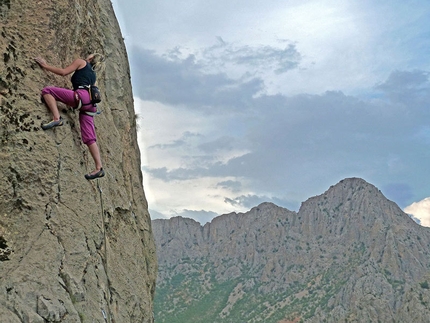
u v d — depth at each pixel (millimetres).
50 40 10117
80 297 9062
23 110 9258
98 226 10555
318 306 113250
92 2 13641
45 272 8648
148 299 13000
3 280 8133
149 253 15430
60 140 9727
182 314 149375
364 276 108562
